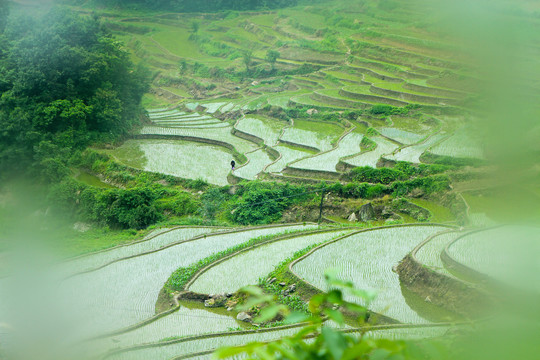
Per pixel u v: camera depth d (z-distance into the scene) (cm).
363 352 183
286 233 2977
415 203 3516
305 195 3744
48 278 2591
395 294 2048
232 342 1870
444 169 3612
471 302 1825
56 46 4653
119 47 5278
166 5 11188
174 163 4581
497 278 1858
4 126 4409
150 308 2283
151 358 1781
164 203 3909
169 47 9369
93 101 4825
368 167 3822
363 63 6781
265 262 2570
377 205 3597
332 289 195
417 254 2244
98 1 11175
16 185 4334
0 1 5484
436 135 4384
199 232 3241
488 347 307
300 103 5762
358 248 2533
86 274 2636
